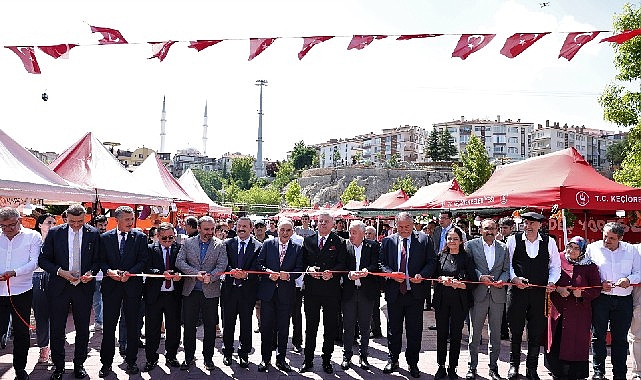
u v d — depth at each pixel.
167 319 6.70
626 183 13.70
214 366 6.73
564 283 6.12
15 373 5.96
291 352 7.70
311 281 6.55
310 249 6.70
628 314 6.20
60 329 5.97
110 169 11.25
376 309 8.84
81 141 11.33
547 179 8.55
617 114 13.41
